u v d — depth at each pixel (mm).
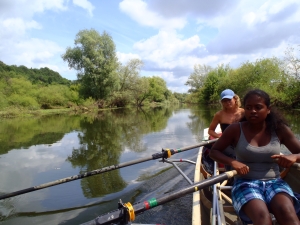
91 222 1644
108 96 33688
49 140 9586
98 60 31250
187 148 4047
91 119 18438
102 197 4258
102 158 6863
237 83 27750
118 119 18141
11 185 4953
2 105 22625
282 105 21031
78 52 31219
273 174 1978
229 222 2705
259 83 23125
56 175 5527
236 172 2094
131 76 36750
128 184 4801
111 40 32188
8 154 7418
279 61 24203
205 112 23828
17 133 11391
